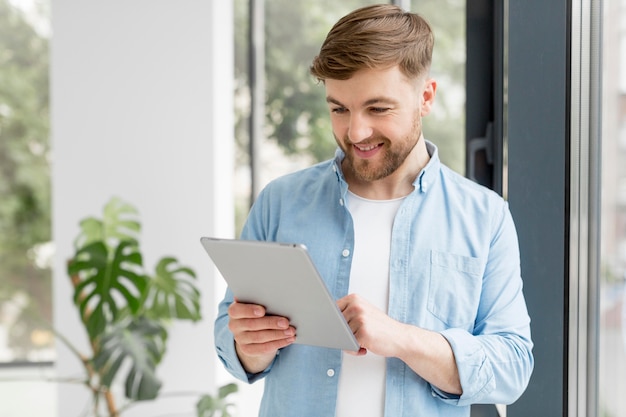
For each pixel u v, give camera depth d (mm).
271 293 1127
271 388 1363
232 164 3408
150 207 3170
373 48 1143
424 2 2805
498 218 1323
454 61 2838
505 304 1295
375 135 1203
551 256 1495
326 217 1350
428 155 1379
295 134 3668
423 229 1308
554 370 1503
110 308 2588
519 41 1497
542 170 1496
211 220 3174
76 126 3158
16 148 5344
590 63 1411
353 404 1269
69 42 3133
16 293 5301
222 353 1367
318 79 1243
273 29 3627
